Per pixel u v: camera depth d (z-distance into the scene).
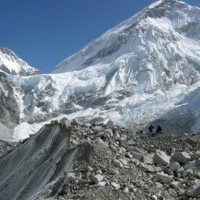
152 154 27.64
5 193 35.19
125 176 23.62
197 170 25.30
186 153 26.81
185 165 26.02
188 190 22.38
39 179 32.38
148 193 22.14
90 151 26.92
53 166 31.69
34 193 30.75
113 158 26.00
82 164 25.84
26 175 35.00
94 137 30.31
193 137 32.88
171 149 28.91
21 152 40.25
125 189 21.98
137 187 22.59
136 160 26.05
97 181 22.70
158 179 24.03
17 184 35.09
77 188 22.84
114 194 21.56
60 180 25.56
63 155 30.17
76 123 34.75
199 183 22.98
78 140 30.84
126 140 30.16
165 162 25.89
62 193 23.11
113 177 23.22
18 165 38.62
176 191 22.81
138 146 29.25
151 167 25.31
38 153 36.00
